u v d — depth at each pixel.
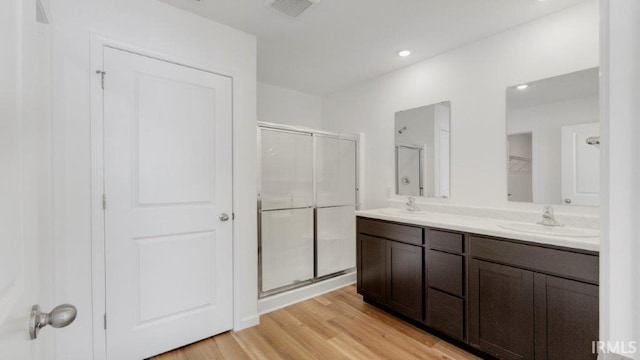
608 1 0.37
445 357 1.86
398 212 2.71
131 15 1.78
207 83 2.08
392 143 3.13
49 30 1.44
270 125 2.76
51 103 1.48
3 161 0.50
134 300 1.78
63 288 1.54
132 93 1.78
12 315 0.54
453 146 2.58
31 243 0.67
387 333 2.15
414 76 2.91
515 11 2.01
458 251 1.95
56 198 1.52
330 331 2.18
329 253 3.27
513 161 2.20
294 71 3.12
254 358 1.85
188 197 1.99
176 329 1.94
